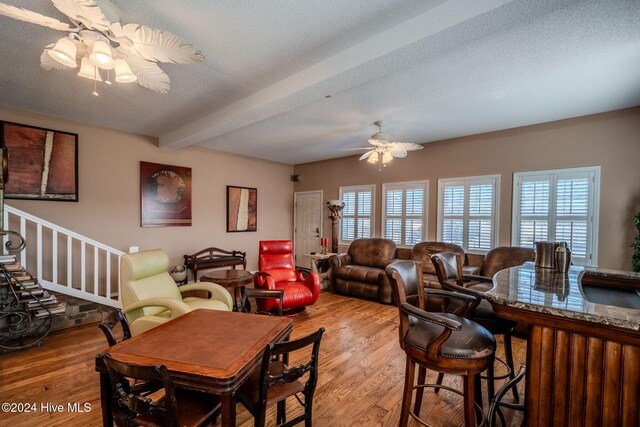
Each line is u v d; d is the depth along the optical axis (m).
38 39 2.26
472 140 4.88
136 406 1.18
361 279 4.98
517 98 3.33
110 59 1.84
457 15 1.81
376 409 2.10
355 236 6.45
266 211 6.97
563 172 4.05
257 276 4.01
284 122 4.20
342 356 2.89
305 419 1.61
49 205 3.99
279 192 7.29
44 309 3.14
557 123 4.09
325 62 2.54
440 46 2.05
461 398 2.24
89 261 4.34
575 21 1.97
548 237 4.16
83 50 1.98
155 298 2.34
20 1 1.85
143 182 4.89
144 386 1.64
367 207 6.27
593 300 1.83
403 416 1.73
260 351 1.46
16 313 2.97
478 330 1.67
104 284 4.48
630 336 1.13
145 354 1.41
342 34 2.20
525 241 4.36
